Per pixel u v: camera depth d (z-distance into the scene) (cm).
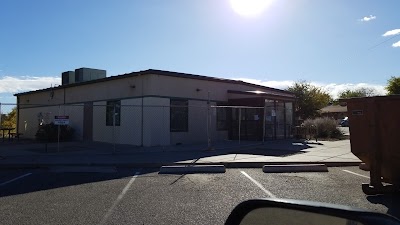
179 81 2264
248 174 1209
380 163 913
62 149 1941
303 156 1612
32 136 3219
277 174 1210
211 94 2492
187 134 2298
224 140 2528
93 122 2520
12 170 1315
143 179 1117
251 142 2328
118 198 855
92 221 672
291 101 2844
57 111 2900
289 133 2830
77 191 936
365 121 942
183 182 1065
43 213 724
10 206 779
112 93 2355
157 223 660
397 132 888
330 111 7925
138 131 2150
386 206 794
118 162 1409
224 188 972
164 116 2159
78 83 2636
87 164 1394
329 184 1032
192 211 738
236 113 2597
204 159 1491
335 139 2772
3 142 2539
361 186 994
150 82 2105
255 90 2980
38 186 1005
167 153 1734
